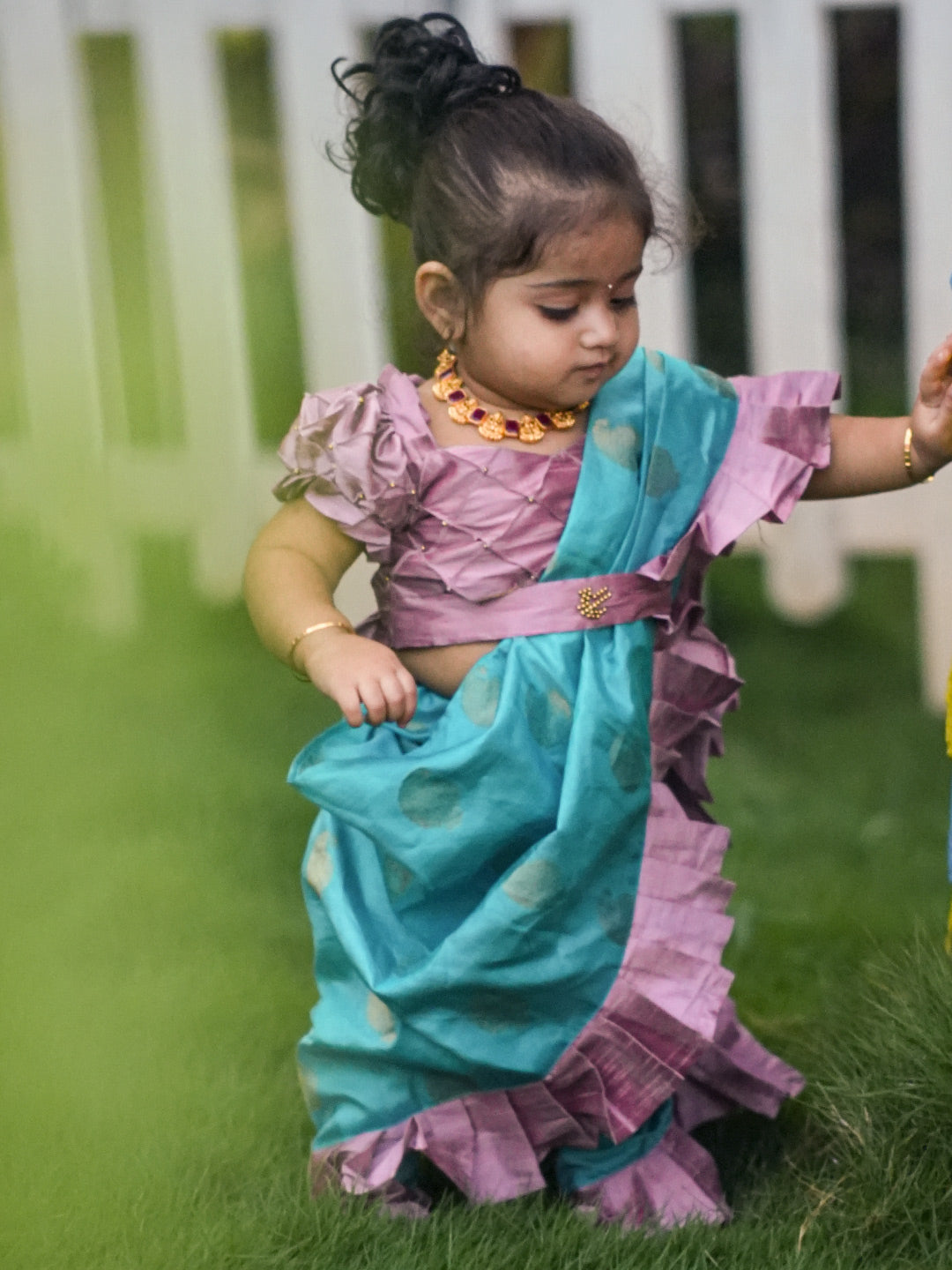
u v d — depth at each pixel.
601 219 2.31
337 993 2.51
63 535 5.45
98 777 4.54
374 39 2.63
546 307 2.35
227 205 5.12
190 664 5.47
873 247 7.59
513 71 2.52
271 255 7.54
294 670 2.44
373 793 2.37
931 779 4.54
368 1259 2.36
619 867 2.44
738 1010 3.19
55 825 4.22
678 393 2.53
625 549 2.45
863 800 4.39
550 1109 2.44
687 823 2.50
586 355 2.36
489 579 2.45
